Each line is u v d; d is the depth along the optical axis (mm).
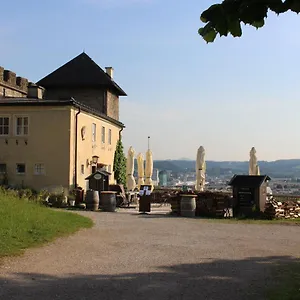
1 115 31125
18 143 30859
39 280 8523
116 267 9867
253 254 11852
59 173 30266
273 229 17578
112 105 44844
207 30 3738
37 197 25562
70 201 26484
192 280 8812
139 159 38281
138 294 7742
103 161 37125
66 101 30219
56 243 12578
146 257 11117
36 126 30734
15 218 14492
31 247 11727
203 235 15359
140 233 15391
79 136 31578
